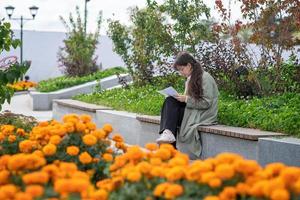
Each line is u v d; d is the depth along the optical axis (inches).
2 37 304.0
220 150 301.3
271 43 386.3
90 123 208.2
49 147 180.7
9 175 156.5
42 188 138.8
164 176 148.7
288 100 353.4
